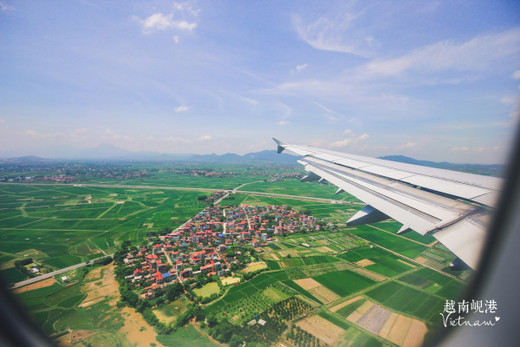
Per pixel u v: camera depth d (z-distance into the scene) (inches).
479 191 526.0
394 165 925.8
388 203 581.9
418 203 552.1
